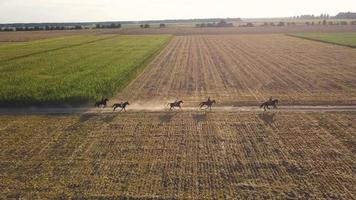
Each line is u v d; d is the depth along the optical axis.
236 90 31.17
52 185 14.80
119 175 15.52
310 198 13.56
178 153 17.69
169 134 20.31
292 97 28.19
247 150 17.95
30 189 14.52
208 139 19.45
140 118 23.41
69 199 13.73
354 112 23.94
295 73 38.78
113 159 17.14
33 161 17.09
